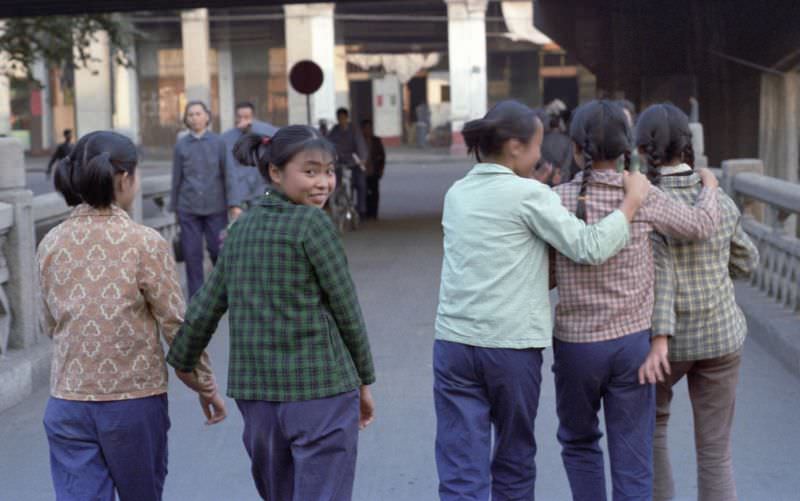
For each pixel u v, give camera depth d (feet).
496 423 14.20
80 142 12.73
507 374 13.67
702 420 14.90
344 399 12.37
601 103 13.92
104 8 62.34
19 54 70.08
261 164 12.51
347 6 159.53
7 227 24.61
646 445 14.02
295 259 12.10
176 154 31.96
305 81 61.21
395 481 18.38
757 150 74.02
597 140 13.76
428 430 21.11
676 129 14.51
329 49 145.28
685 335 14.32
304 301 12.17
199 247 32.24
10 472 19.27
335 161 12.50
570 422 14.26
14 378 23.48
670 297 13.91
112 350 12.41
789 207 28.09
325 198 12.51
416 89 182.09
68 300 12.46
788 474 18.29
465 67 146.41
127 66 74.43
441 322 14.12
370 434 20.92
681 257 14.17
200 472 19.04
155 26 157.58
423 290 37.60
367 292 37.37
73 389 12.43
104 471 12.62
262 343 12.20
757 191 31.42
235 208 31.86
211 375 13.32
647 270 13.79
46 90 160.45
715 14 69.92
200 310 12.62
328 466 12.35
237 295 12.32
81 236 12.52
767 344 27.02
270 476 12.65
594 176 13.85
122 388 12.45
